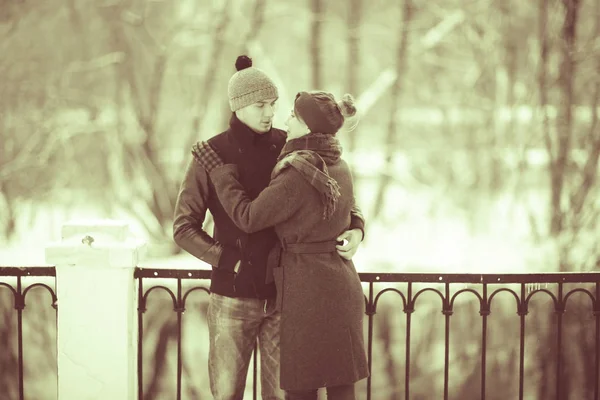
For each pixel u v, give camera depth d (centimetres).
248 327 531
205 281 2078
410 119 2842
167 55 2780
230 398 539
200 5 2809
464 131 2775
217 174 512
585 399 1969
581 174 2372
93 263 577
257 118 522
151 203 2755
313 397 530
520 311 599
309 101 503
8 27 2714
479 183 2720
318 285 506
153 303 2062
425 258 2614
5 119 2711
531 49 2597
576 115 2416
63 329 584
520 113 2617
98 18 2758
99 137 2783
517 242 2573
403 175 2814
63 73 2750
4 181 2714
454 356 2059
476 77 2728
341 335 511
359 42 2819
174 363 2053
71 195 2770
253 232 507
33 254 2659
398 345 2091
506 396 2011
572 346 2000
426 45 2767
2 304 2062
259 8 2788
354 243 527
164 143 2814
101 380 586
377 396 2070
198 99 2809
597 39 2430
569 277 601
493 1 2683
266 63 2767
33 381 2061
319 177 494
